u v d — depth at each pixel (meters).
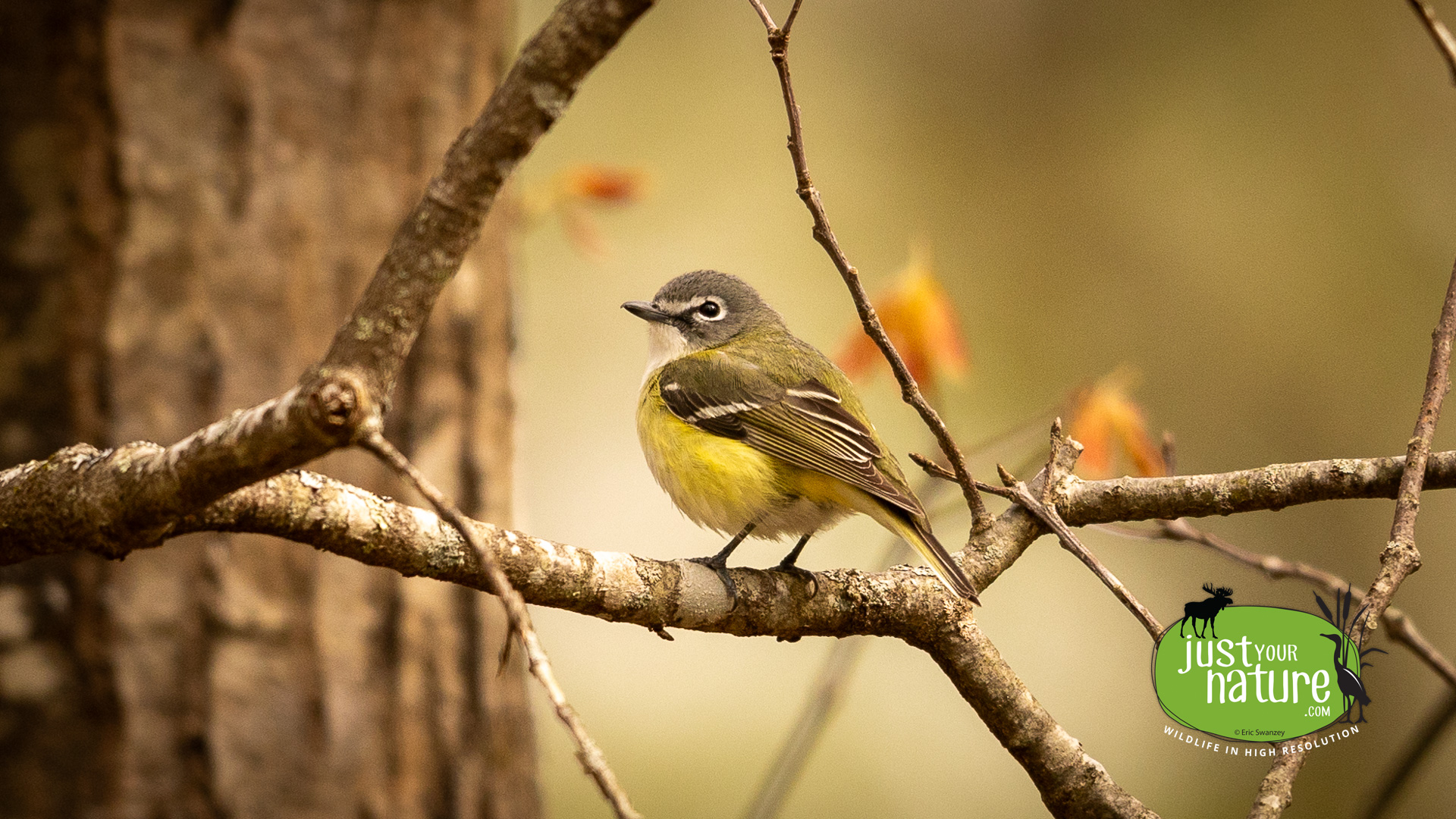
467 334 10.12
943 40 20.52
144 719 8.60
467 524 4.12
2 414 8.63
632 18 3.85
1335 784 17.08
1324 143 19.25
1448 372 6.03
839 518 9.18
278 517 5.07
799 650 17.62
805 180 5.98
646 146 19.66
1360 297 18.56
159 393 8.80
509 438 10.42
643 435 9.70
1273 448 18.27
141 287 8.84
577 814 16.47
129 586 8.67
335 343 4.15
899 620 6.88
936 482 9.95
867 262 19.36
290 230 9.22
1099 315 19.03
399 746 9.32
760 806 8.48
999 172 19.97
